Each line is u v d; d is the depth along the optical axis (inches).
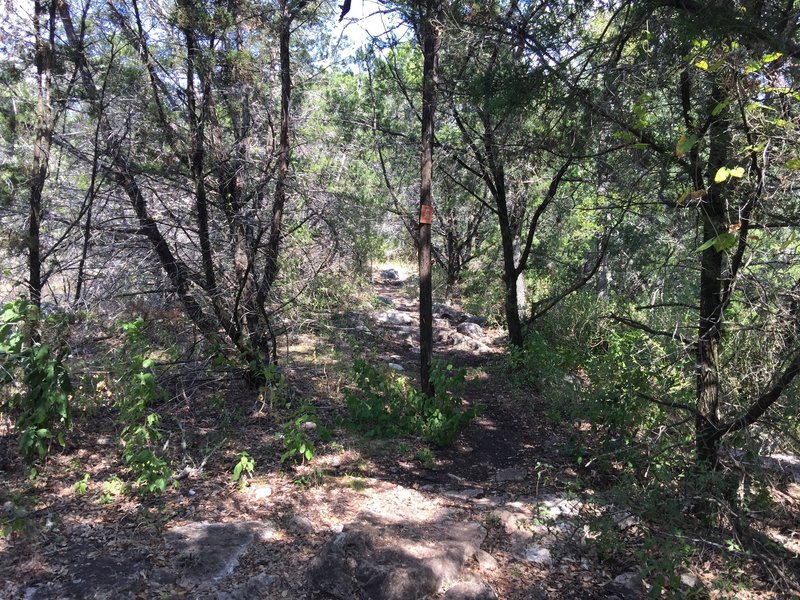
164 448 215.9
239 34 296.5
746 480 191.8
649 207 231.1
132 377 223.0
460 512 203.8
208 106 284.7
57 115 269.4
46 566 157.2
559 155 200.5
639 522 182.9
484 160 354.0
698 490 176.2
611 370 267.7
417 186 557.0
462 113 327.0
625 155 196.4
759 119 140.0
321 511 198.4
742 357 203.0
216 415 272.5
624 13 176.4
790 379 162.7
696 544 169.0
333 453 247.0
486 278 620.7
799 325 158.9
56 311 258.1
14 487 196.4
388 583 150.4
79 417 244.8
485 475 245.6
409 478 235.5
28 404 205.8
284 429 235.9
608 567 174.6
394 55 348.2
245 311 290.8
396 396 284.2
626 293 414.9
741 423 179.6
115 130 274.1
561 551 181.0
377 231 476.1
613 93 171.0
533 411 322.7
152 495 199.0
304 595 153.8
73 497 195.0
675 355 215.0
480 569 169.0
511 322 409.4
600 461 233.8
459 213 653.3
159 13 270.2
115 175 276.8
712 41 140.1
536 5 189.0
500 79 187.5
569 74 179.9
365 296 514.3
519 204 435.2
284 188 285.1
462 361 431.2
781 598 157.3
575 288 396.5
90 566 157.2
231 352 295.6
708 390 190.7
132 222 295.1
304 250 325.1
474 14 199.5
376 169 498.0
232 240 300.5
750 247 162.2
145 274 303.9
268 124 318.3
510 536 188.9
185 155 281.3
